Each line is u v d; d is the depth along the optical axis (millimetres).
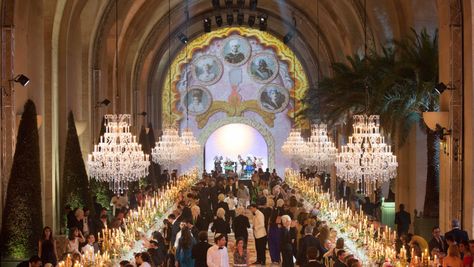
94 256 17891
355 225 21516
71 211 23359
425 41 24000
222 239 18062
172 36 48938
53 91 26078
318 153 36156
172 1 43438
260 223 24812
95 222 25219
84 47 31672
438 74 23516
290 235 22609
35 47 24359
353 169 23406
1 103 20031
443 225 22062
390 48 27047
